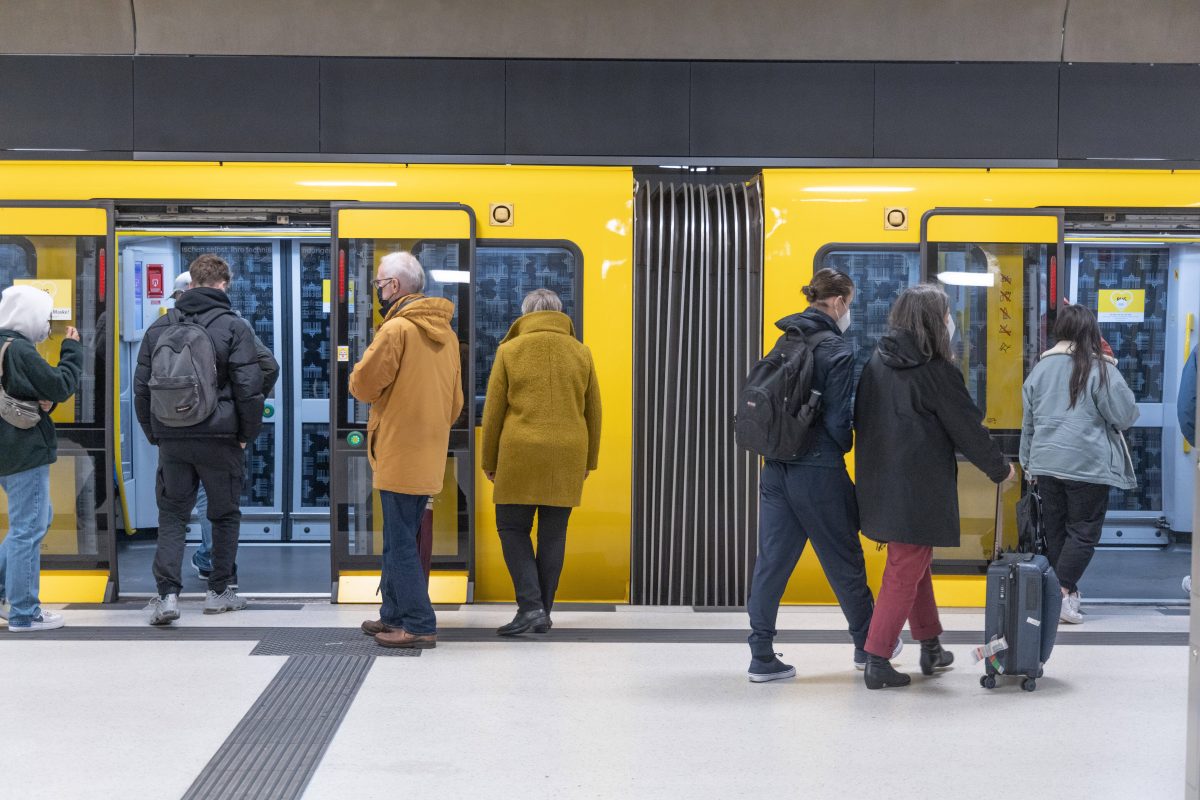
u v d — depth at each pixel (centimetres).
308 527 937
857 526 500
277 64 794
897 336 477
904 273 689
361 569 684
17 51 792
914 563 488
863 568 506
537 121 802
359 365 536
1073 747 428
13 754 410
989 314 689
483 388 688
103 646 562
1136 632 620
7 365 566
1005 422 694
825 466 488
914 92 807
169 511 613
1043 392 637
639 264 683
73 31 788
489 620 631
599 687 499
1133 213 696
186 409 593
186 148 798
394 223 677
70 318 679
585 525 678
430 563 643
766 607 505
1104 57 806
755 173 809
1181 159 814
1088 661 552
